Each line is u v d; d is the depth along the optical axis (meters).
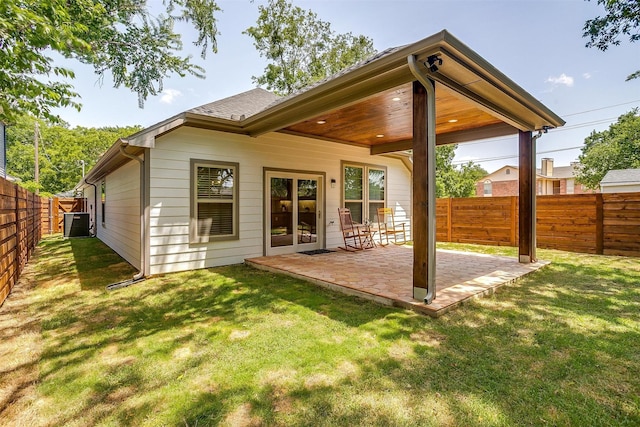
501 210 8.69
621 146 16.91
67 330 3.02
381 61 3.26
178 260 5.48
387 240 8.48
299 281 4.78
